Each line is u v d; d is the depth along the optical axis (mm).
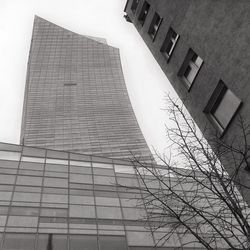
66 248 24391
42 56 149125
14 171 31500
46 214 27125
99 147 106812
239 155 15547
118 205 30156
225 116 17672
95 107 125688
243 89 15812
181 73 22125
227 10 17109
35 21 165875
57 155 35719
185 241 26984
